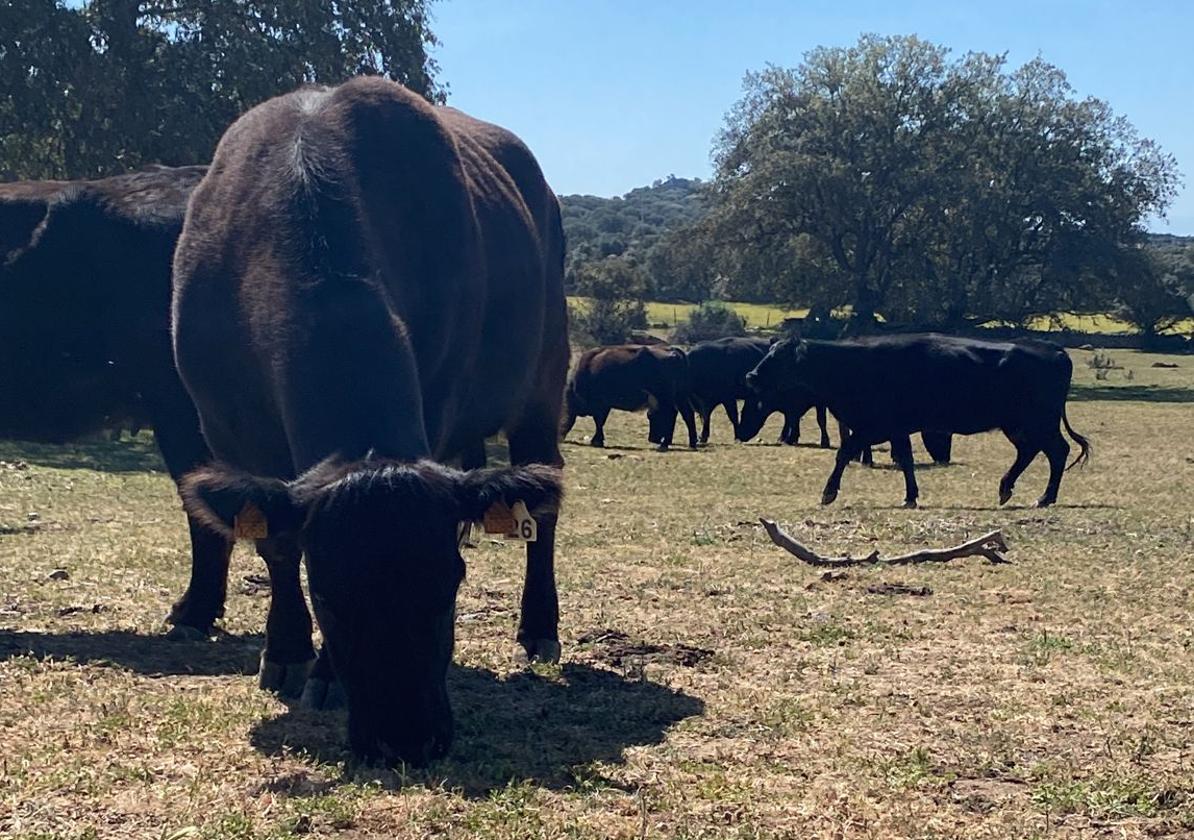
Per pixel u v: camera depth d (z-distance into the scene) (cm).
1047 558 1194
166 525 1368
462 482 517
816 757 600
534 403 876
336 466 535
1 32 2662
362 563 491
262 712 646
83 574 1050
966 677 753
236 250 671
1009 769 588
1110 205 5556
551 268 901
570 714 667
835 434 3259
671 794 540
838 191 5362
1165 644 848
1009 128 5600
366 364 589
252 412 668
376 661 504
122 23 2759
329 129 704
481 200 781
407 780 525
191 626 841
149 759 572
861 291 5606
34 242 877
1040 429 1738
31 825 488
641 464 2339
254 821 495
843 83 5622
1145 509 1639
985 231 5488
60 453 2141
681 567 1139
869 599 987
